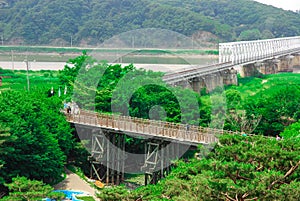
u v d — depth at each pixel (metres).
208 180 27.75
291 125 58.78
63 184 54.03
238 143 32.56
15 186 40.47
